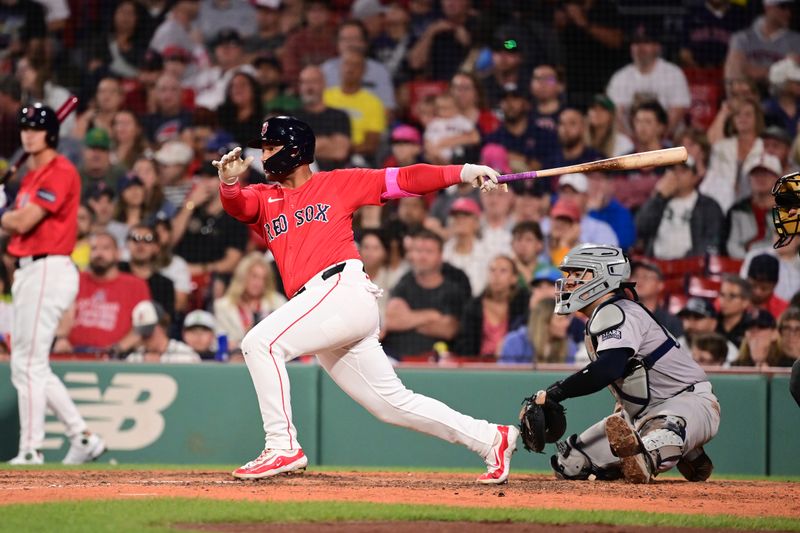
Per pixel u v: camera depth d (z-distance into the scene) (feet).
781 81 129.08
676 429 61.00
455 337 109.81
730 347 104.58
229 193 56.34
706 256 117.91
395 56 137.18
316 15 139.95
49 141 82.33
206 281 119.24
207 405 94.43
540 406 59.31
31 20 140.56
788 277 110.11
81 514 43.93
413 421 57.47
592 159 125.49
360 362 56.80
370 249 115.75
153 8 140.97
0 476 65.41
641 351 62.59
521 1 133.28
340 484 57.88
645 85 129.08
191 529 40.68
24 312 81.97
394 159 128.06
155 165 127.85
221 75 139.23
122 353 101.91
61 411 83.46
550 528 42.29
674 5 131.03
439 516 44.60
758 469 90.12
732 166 122.93
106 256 112.78
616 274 62.34
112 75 138.10
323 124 130.52
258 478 57.26
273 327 55.47
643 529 42.47
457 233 116.88
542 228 119.55
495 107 129.49
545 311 103.60
